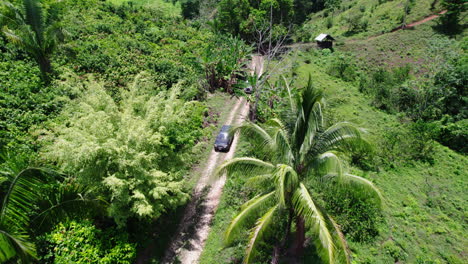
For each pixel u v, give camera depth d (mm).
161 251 13453
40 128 16578
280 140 10141
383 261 13562
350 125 9703
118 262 11578
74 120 12266
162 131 12984
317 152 10391
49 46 20625
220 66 30031
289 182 9414
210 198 16812
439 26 44156
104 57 26781
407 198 17906
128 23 42250
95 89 13422
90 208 10281
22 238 7375
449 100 28938
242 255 13094
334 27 59156
